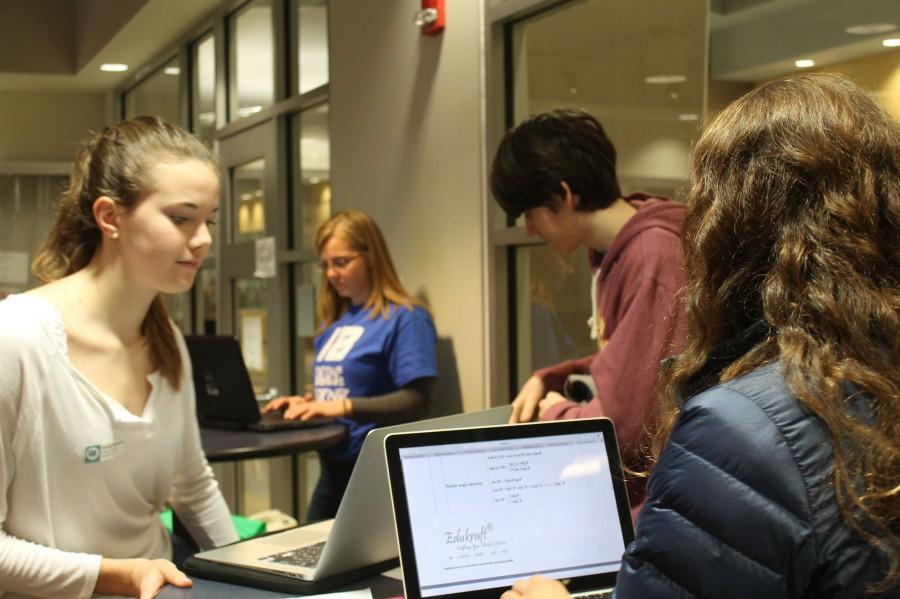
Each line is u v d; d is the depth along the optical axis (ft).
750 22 6.86
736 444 2.59
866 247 2.66
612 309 5.75
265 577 4.26
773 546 2.50
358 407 9.10
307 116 14.65
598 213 6.12
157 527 5.56
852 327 2.60
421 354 9.46
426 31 10.56
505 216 9.65
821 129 2.78
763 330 2.82
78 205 5.14
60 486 4.87
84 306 5.08
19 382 4.66
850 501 2.45
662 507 2.71
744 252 2.87
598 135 6.11
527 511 3.98
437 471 3.90
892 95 5.70
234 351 8.97
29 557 4.53
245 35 16.76
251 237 16.42
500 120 9.61
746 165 2.88
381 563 4.53
